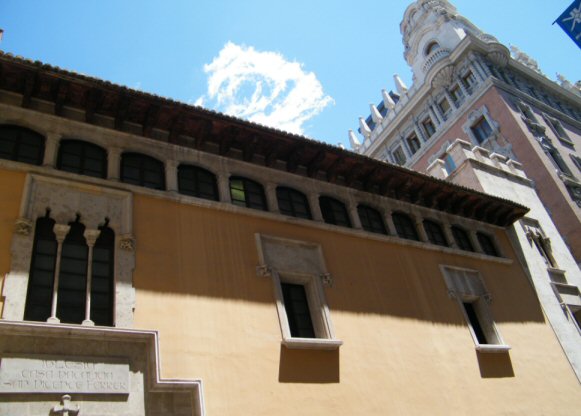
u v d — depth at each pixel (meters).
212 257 12.12
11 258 9.65
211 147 14.48
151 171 13.04
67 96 12.33
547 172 32.19
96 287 10.32
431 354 14.19
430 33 46.69
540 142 34.69
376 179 17.44
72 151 12.14
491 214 20.86
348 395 11.82
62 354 8.98
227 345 10.89
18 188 10.64
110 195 11.67
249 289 12.13
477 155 25.31
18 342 8.73
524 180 26.03
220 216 13.11
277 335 11.75
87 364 9.10
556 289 20.45
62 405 8.48
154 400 9.42
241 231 13.16
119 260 10.76
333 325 12.87
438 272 16.80
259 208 14.30
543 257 21.86
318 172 16.48
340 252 14.77
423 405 12.90
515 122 35.03
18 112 11.76
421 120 43.81
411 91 46.44
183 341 10.41
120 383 9.21
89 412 8.68
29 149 11.60
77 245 10.69
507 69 42.12
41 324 8.92
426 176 18.05
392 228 16.88
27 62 11.34
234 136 14.34
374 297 14.37
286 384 11.12
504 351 16.06
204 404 9.78
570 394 16.72
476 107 38.44
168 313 10.62
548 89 44.91
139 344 9.85
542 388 16.11
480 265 18.59
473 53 40.16
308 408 11.08
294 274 13.24
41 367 8.67
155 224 11.87
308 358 11.84
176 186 12.89
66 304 9.81
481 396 14.33
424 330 14.63
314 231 14.72
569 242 29.84
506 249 20.50
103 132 12.71
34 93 12.11
